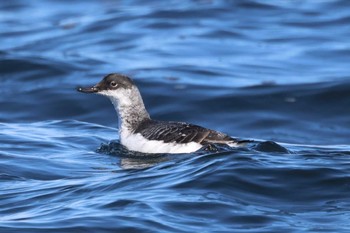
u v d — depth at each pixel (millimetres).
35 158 16094
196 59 27500
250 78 25359
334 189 12953
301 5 33625
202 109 23125
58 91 24281
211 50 28500
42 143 17391
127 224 11594
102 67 26438
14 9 36875
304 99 23328
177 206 12195
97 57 27750
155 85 24391
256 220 11781
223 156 14227
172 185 13148
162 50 28516
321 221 11789
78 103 23562
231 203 12320
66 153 16672
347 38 29594
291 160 14188
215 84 24609
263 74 25781
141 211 12039
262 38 29766
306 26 31094
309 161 14148
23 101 23812
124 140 17031
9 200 13359
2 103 23703
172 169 14148
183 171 13836
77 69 26188
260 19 32031
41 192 13664
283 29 30781
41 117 23047
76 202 12828
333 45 28719
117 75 17500
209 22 31625
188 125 16422
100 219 11789
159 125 16781
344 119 22422
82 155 16516
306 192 12852
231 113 22891
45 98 23938
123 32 30922
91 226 11562
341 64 26844
